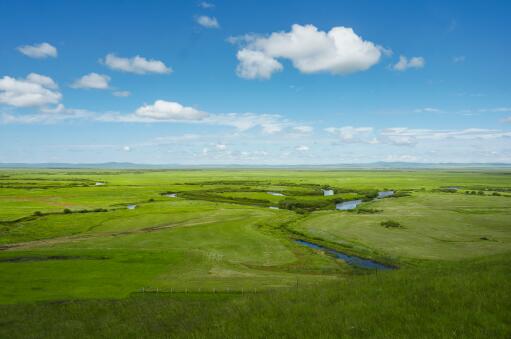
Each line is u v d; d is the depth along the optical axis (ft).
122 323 96.32
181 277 159.74
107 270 170.71
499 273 81.76
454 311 60.80
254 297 92.73
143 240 244.22
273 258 203.41
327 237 253.85
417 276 92.32
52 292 136.98
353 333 56.85
